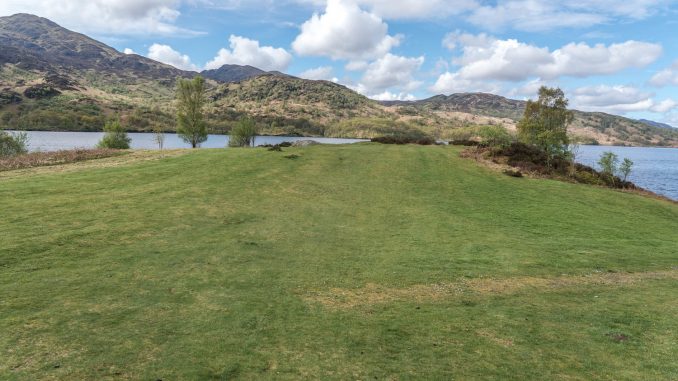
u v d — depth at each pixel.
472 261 17.33
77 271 12.84
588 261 18.48
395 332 10.30
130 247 15.61
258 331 9.77
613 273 17.09
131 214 20.28
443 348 9.54
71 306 10.36
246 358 8.45
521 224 25.27
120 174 30.22
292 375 7.92
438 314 11.68
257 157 40.31
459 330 10.64
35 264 13.09
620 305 13.16
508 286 14.62
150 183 28.08
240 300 11.60
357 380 7.89
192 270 13.78
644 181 89.25
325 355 8.83
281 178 32.94
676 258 20.31
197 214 21.56
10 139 52.59
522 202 30.83
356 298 12.59
